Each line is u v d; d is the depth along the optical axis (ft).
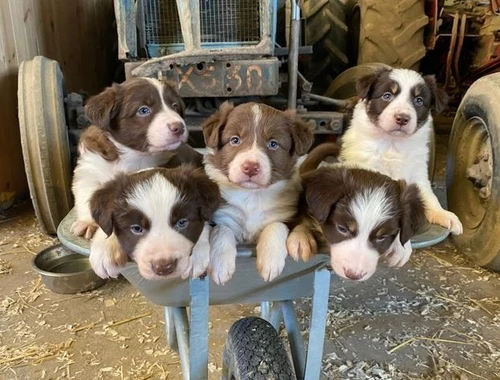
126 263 2.30
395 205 2.26
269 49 4.40
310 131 2.61
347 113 4.92
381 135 3.53
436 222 3.11
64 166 4.67
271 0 4.45
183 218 2.18
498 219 4.41
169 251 2.08
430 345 3.78
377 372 3.50
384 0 5.85
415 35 5.97
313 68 7.23
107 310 4.19
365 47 6.09
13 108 6.07
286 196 2.56
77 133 4.90
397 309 4.21
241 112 2.54
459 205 5.02
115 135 3.07
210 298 2.67
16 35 6.06
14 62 6.06
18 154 6.23
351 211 2.23
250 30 4.74
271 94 4.44
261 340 2.52
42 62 4.82
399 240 2.34
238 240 2.56
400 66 5.97
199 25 4.31
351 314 4.14
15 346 3.76
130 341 3.82
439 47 9.18
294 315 3.02
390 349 3.74
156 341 3.81
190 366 2.57
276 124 2.50
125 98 3.04
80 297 4.36
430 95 3.58
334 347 3.75
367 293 4.43
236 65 4.34
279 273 2.33
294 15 4.57
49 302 4.29
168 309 3.53
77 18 7.63
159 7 4.79
